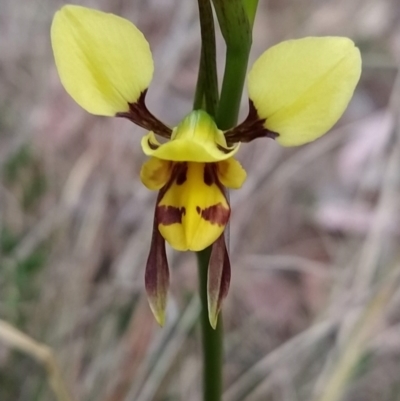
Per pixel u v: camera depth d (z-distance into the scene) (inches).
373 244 4.1
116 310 4.1
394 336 4.1
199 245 2.1
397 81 4.5
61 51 2.1
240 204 4.5
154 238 2.2
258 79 2.1
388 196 4.2
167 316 3.8
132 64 2.2
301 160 4.7
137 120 2.2
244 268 4.6
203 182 2.2
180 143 2.0
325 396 3.4
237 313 4.6
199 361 4.1
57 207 4.3
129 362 4.0
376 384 4.2
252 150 4.6
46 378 4.0
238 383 3.8
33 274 4.0
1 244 4.1
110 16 2.1
